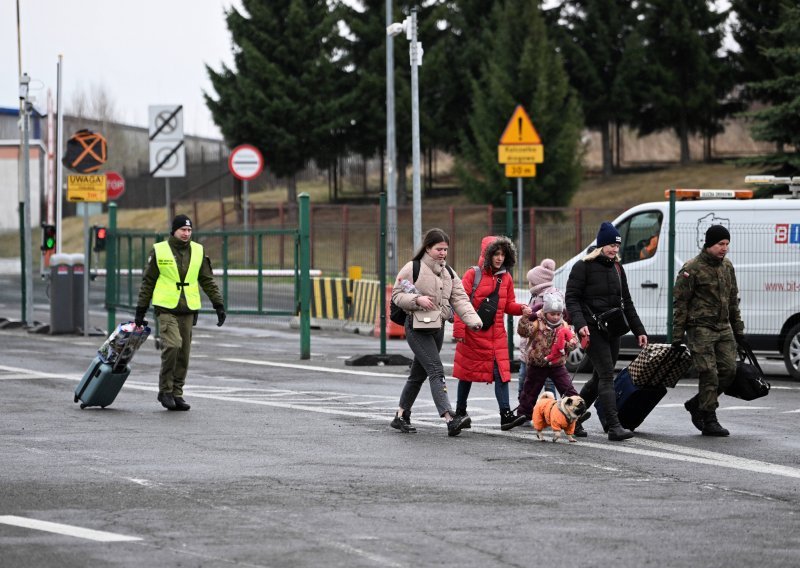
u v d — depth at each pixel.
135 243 38.34
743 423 21.28
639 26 95.25
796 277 28.70
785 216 28.86
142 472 15.96
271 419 21.36
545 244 49.25
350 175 103.12
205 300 36.94
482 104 79.25
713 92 96.12
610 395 19.25
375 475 15.84
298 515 13.26
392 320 19.91
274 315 34.78
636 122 98.62
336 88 88.62
